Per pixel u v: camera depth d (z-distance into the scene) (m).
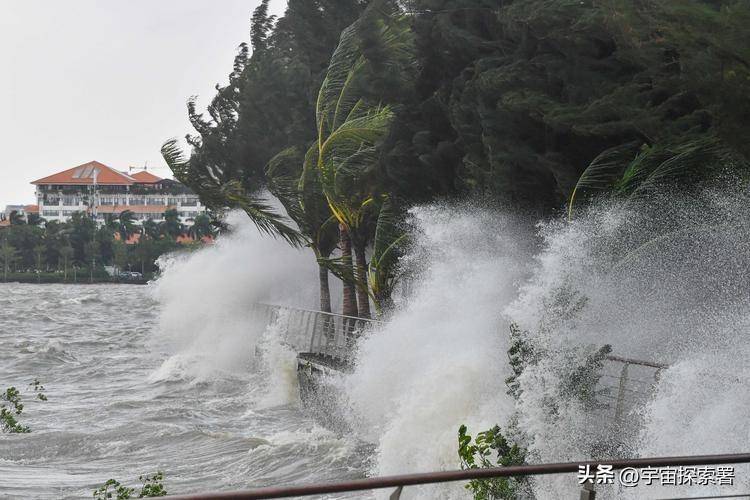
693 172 16.58
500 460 11.52
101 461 19.11
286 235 31.06
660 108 16.77
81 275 174.00
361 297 28.78
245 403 26.33
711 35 13.91
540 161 19.67
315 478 16.55
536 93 19.05
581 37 18.19
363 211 27.78
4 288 151.12
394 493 5.58
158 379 32.00
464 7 22.67
